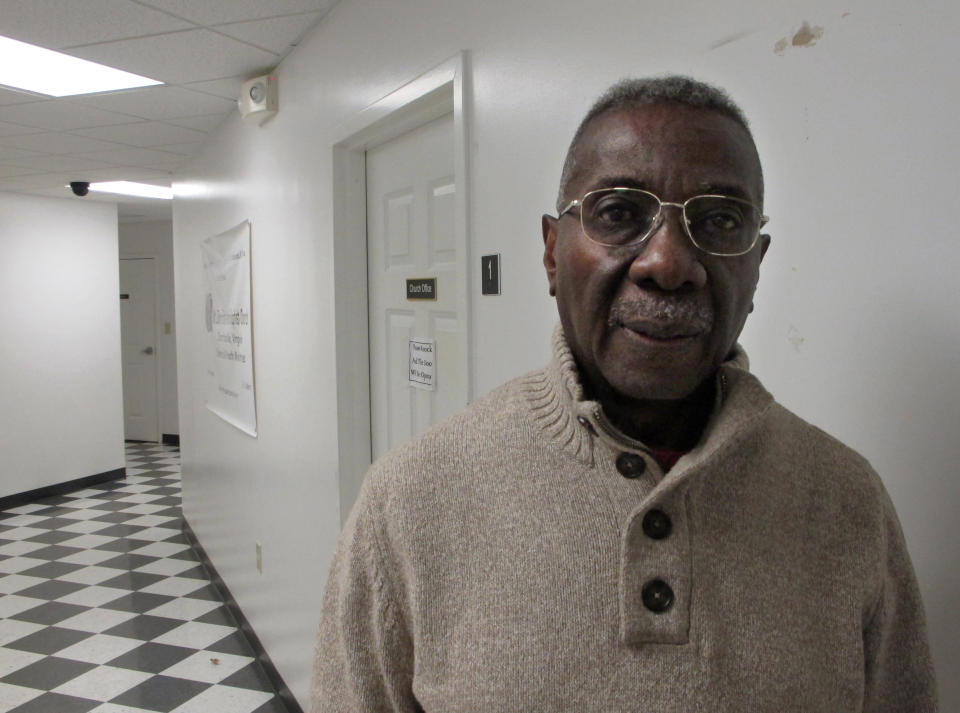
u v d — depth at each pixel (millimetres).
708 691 493
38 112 2963
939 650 708
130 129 3287
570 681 509
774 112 829
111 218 5773
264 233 2676
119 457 5961
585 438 565
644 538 521
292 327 2414
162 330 7219
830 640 533
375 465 681
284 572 2545
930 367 690
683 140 521
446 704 558
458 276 1433
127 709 2506
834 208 772
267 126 2600
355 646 668
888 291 724
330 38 2014
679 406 591
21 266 5184
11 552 4199
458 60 1393
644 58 989
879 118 723
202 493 3998
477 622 551
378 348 2037
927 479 702
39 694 2605
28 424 5258
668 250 505
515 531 554
